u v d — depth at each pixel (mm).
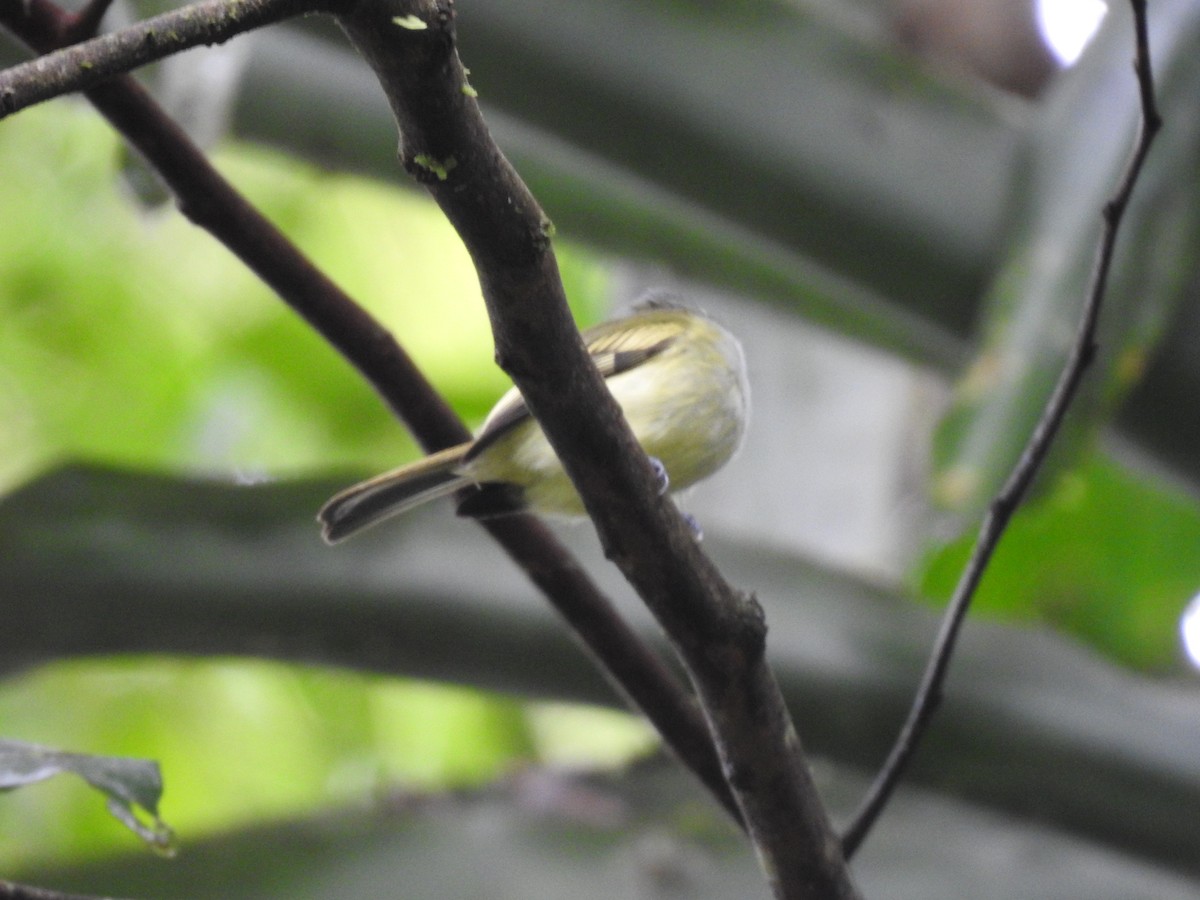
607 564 8695
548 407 5004
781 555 8531
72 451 15500
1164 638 10773
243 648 7770
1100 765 7980
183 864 7895
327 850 8023
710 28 8039
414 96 4230
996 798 8078
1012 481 6242
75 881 7852
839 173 8070
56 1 7887
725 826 8242
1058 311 7219
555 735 15758
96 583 7559
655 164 8133
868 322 8812
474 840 8133
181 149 6230
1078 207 7453
